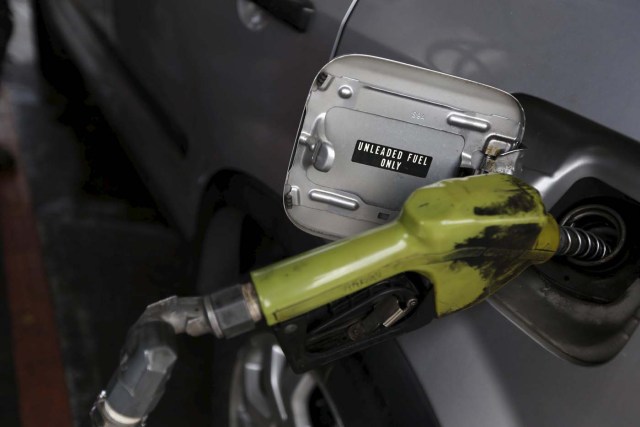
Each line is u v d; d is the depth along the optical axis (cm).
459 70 113
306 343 104
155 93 226
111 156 338
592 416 97
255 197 157
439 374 112
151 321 94
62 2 335
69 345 229
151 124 232
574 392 100
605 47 101
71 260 264
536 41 107
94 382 218
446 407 110
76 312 242
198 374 230
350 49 130
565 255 107
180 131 205
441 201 93
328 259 93
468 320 112
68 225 283
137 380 91
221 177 175
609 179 103
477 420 107
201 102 185
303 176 104
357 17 130
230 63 168
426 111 99
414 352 115
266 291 92
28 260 260
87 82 294
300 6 143
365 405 122
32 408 206
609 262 106
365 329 105
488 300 111
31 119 358
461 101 99
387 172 104
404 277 103
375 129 100
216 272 185
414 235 93
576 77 102
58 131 351
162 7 209
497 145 102
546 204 111
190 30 190
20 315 237
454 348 112
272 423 160
